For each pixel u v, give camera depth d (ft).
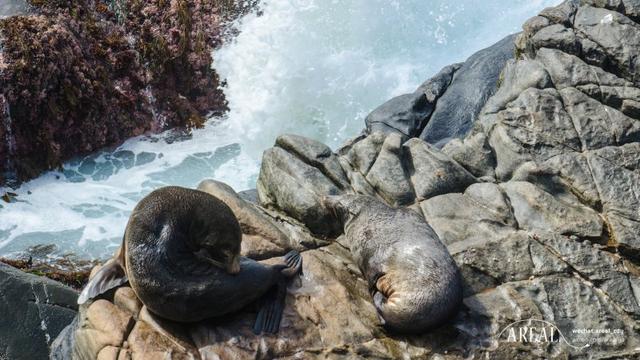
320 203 30.81
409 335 26.02
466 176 32.40
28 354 30.17
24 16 42.34
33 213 39.78
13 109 40.45
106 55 43.68
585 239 29.94
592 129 33.27
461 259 28.81
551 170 31.96
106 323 24.80
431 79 42.11
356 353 25.14
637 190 31.30
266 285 25.70
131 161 43.39
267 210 32.07
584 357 26.27
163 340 24.36
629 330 27.27
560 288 28.17
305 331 25.44
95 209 40.27
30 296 31.58
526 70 35.76
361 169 32.89
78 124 42.42
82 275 35.81
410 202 31.68
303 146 33.40
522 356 25.76
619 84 34.91
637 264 29.58
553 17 38.19
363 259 28.14
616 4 38.01
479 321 26.68
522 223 30.53
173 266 23.85
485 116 35.01
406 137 39.40
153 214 24.06
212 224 24.38
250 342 24.70
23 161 41.29
